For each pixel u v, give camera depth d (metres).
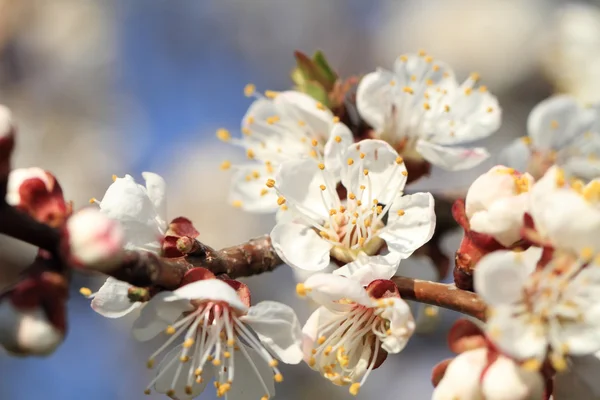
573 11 0.51
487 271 0.30
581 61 0.49
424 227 0.32
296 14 0.58
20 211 0.29
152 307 0.31
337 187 0.33
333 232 0.33
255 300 0.47
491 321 0.30
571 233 0.30
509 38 0.52
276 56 0.58
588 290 0.30
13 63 0.54
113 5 0.57
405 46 0.55
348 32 0.58
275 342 0.31
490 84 0.52
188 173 0.54
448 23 0.54
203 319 0.31
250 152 0.35
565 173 0.35
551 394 0.31
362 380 0.31
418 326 0.37
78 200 0.53
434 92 0.35
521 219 0.31
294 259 0.32
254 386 0.32
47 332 0.29
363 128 0.35
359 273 0.31
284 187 0.33
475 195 0.31
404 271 0.39
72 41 0.55
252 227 0.52
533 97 0.51
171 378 0.32
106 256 0.29
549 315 0.30
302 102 0.35
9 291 0.29
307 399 0.46
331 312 0.32
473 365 0.30
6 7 0.54
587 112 0.36
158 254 0.32
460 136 0.35
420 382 0.45
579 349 0.30
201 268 0.31
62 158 0.53
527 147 0.36
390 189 0.33
